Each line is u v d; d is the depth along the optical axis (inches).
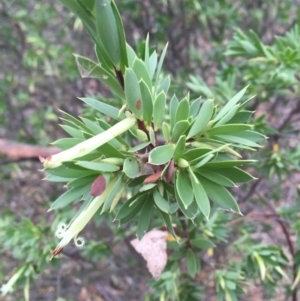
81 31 20.5
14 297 16.5
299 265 10.4
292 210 11.6
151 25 19.2
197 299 10.8
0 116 20.5
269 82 11.8
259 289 17.5
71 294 17.8
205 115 5.0
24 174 22.9
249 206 15.7
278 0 18.9
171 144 4.9
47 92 22.1
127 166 4.7
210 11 17.1
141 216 5.3
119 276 19.7
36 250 11.3
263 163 12.3
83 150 4.3
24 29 19.4
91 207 4.6
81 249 16.1
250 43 11.6
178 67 20.0
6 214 18.1
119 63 5.0
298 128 14.3
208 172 4.9
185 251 9.0
